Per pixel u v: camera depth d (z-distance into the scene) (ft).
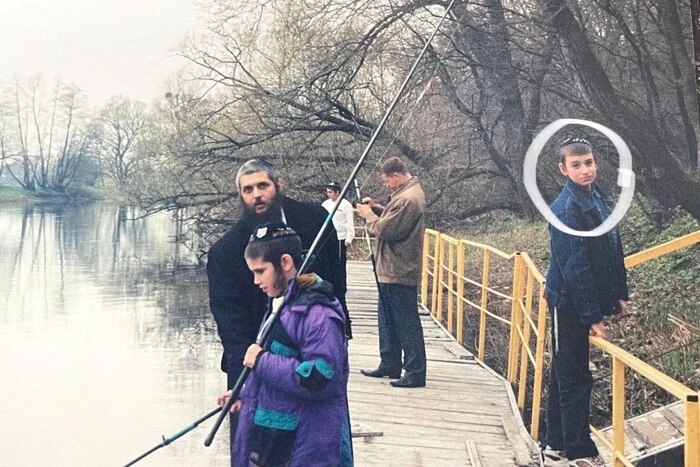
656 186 31.48
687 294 25.68
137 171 57.98
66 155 92.02
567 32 35.55
